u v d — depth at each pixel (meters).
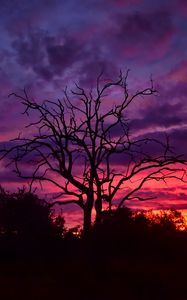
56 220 49.19
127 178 32.34
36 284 28.98
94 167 32.31
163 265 39.22
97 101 32.94
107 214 32.59
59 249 47.12
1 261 45.25
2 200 48.84
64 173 32.06
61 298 24.45
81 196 32.69
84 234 32.69
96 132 32.59
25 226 47.97
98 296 25.25
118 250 47.19
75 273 31.69
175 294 25.56
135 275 31.20
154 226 51.34
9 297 24.38
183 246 49.03
